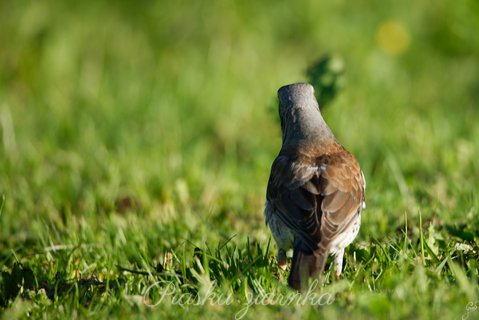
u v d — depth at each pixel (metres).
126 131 15.14
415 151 13.59
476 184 11.89
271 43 18.72
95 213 11.70
